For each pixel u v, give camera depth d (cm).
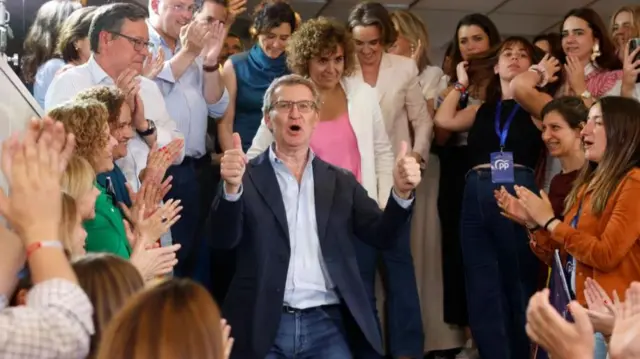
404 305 341
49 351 129
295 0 752
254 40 397
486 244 357
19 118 247
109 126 270
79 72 302
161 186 274
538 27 815
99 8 318
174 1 365
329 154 342
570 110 338
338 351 282
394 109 376
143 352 125
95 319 153
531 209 303
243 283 285
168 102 346
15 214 137
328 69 345
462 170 388
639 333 160
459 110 389
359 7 382
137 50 308
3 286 152
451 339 387
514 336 352
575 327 144
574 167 339
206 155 369
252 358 273
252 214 284
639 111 287
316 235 289
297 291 283
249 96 382
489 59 389
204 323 129
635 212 274
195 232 345
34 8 347
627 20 404
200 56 361
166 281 138
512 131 361
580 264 291
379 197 350
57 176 140
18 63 338
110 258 164
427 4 762
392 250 343
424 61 425
